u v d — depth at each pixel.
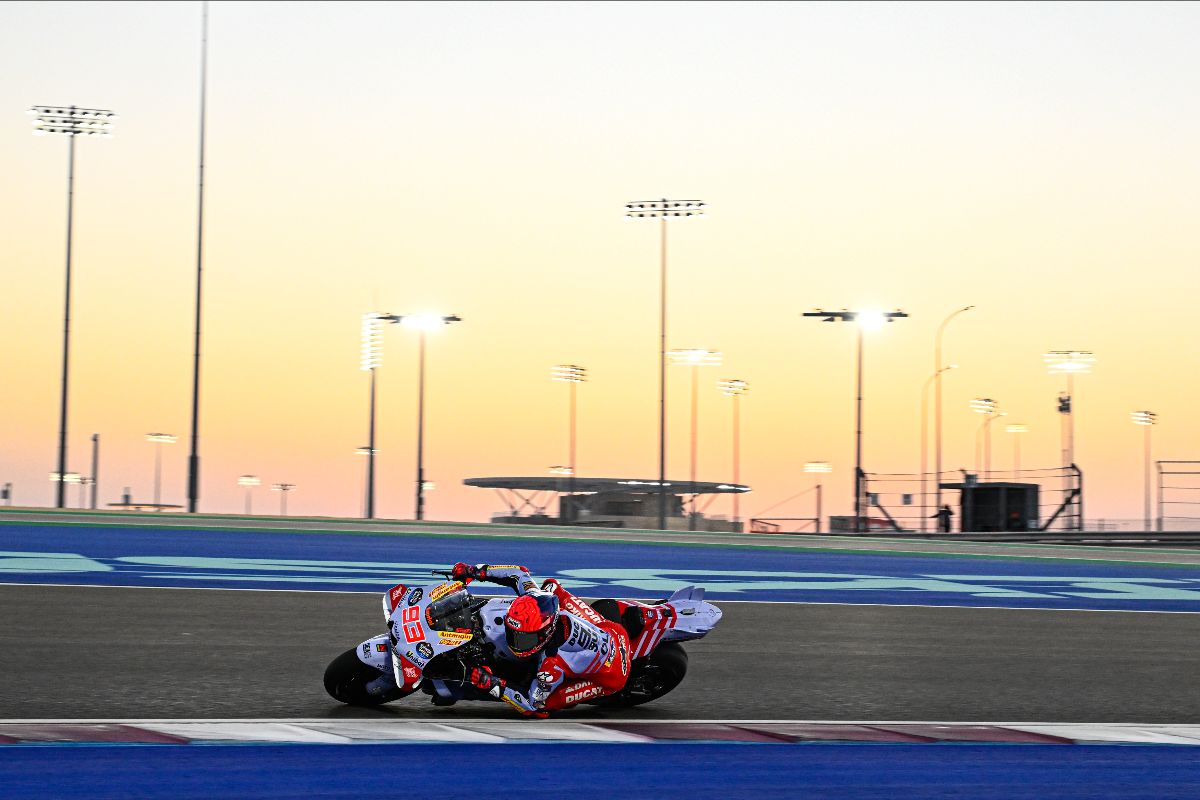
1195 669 19.25
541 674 12.93
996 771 11.72
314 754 11.20
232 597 23.16
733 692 15.87
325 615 21.38
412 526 47.28
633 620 14.06
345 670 13.70
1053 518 83.25
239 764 10.73
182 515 45.62
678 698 15.32
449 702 13.17
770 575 32.03
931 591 29.41
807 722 13.98
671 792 10.47
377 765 10.88
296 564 30.77
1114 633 22.91
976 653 19.88
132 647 17.48
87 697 14.09
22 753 10.85
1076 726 14.28
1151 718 15.46
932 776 11.42
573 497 99.12
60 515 43.47
